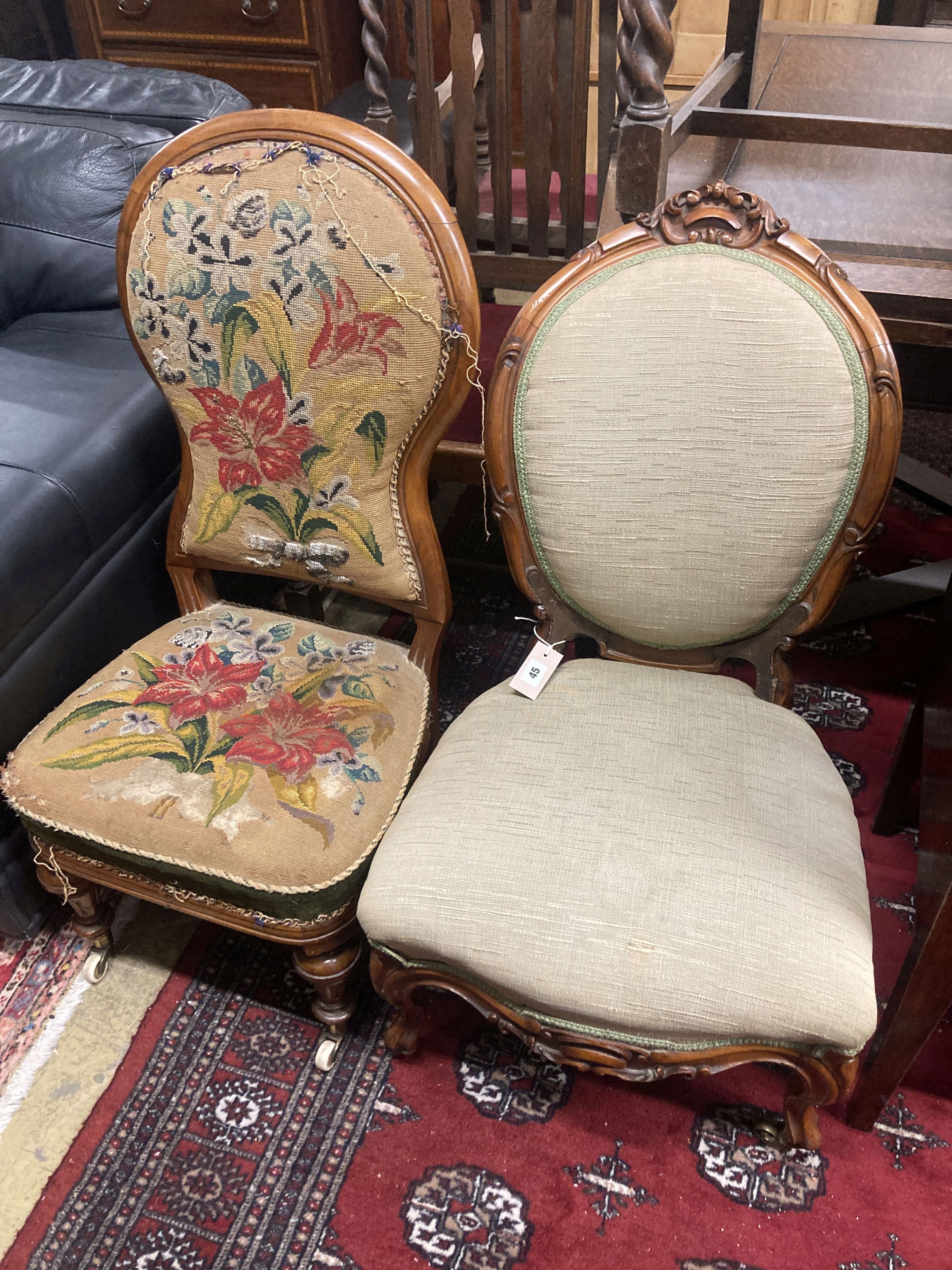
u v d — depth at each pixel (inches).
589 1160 48.0
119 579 58.1
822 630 72.3
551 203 77.0
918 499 80.2
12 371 61.5
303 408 47.3
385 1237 45.7
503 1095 50.7
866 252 54.6
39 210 66.9
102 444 56.2
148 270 46.8
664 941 38.1
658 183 50.6
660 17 45.4
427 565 50.3
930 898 41.5
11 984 56.6
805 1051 39.8
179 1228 46.3
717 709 46.9
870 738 67.7
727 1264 44.4
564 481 45.2
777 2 105.8
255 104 113.9
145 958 57.5
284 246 44.0
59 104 71.6
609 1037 39.9
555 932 38.8
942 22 104.4
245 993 55.5
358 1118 49.9
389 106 69.4
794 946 37.8
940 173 65.1
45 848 49.1
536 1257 44.9
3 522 50.2
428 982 44.5
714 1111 49.8
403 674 51.7
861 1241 44.9
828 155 68.4
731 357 41.7
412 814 43.9
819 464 42.1
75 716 48.9
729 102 70.7
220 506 52.1
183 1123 50.0
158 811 44.4
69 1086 51.7
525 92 57.4
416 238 42.5
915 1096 50.2
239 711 48.7
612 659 51.6
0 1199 47.7
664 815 41.6
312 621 55.4
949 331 50.5
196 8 108.2
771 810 42.1
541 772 43.9
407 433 47.2
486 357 68.7
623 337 42.8
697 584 46.0
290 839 43.2
